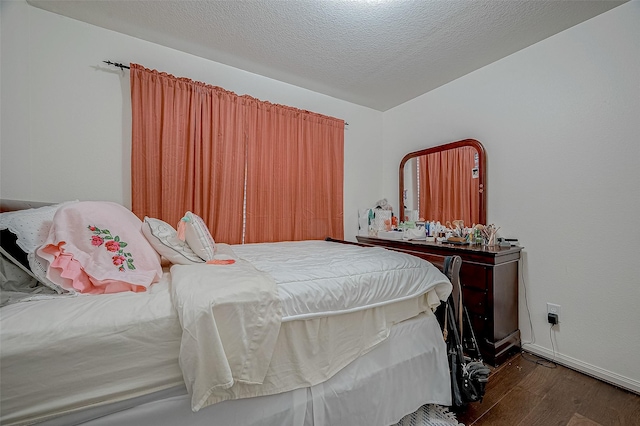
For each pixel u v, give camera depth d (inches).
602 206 64.9
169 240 48.7
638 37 59.9
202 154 83.0
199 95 82.4
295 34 73.6
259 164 93.3
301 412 36.9
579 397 56.8
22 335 25.8
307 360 38.4
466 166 93.1
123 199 75.2
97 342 27.8
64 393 26.8
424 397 49.3
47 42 66.4
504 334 72.5
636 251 60.2
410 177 115.0
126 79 75.1
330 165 110.2
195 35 74.5
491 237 80.0
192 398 28.9
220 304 31.9
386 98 114.6
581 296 68.0
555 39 72.7
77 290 35.6
